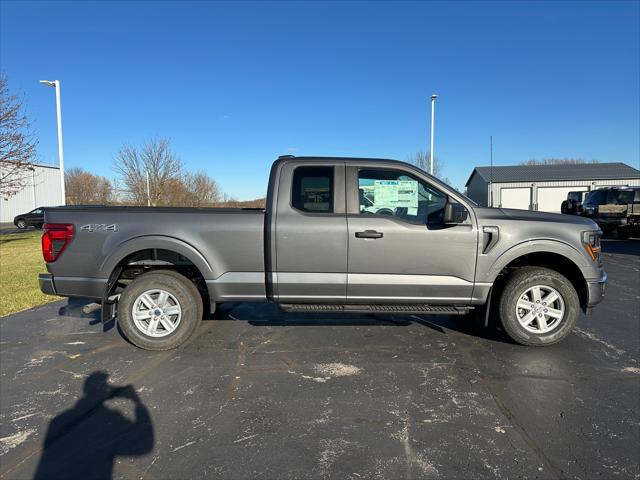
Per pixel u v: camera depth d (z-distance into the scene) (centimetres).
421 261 427
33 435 295
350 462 262
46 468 258
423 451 272
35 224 3103
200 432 296
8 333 516
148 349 449
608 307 611
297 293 434
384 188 438
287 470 254
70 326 545
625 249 1330
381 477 248
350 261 427
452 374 387
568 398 341
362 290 432
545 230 433
